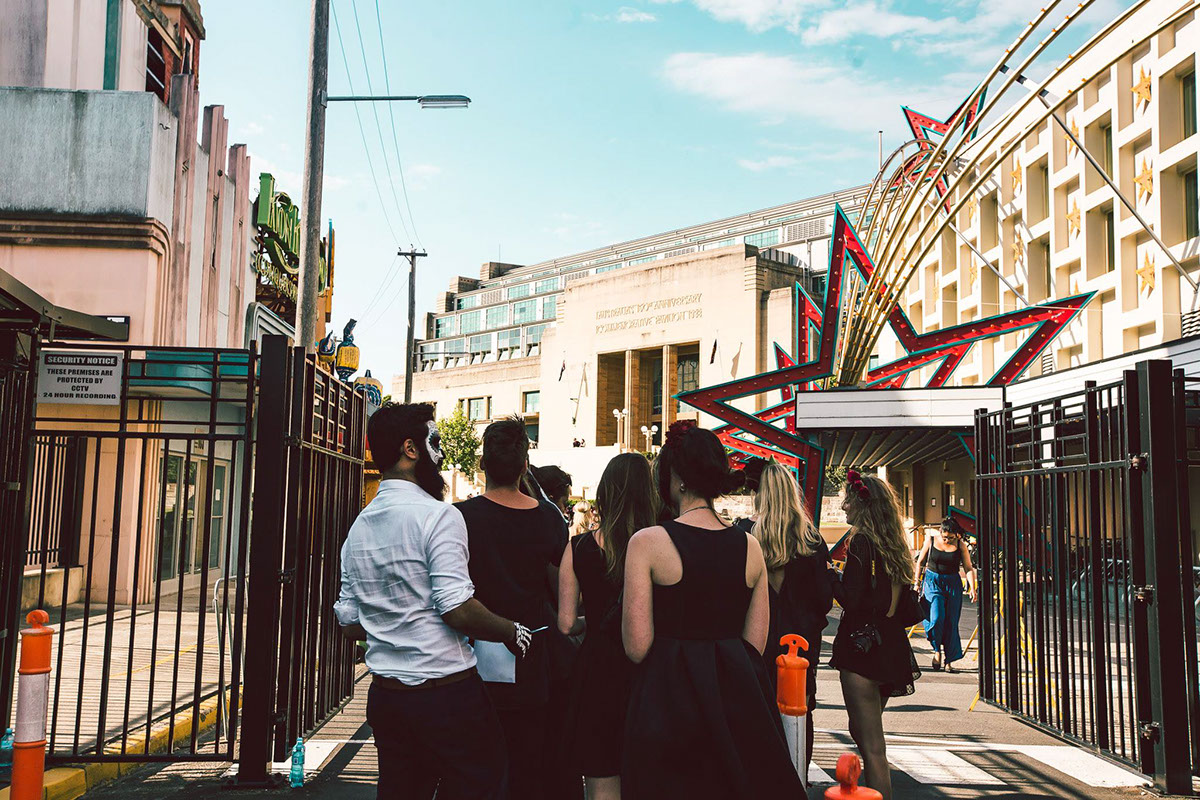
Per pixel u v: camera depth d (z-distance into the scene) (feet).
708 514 11.82
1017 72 69.05
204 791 18.65
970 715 28.40
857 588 16.80
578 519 27.43
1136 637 19.85
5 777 17.30
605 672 13.56
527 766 13.71
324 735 23.94
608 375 331.57
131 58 61.77
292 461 20.48
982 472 28.73
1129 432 20.11
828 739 24.80
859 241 83.10
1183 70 82.53
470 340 451.53
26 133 49.06
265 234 75.05
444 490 12.07
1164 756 19.12
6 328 18.43
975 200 126.41
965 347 76.38
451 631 11.15
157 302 50.08
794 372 72.28
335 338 64.23
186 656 31.53
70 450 35.29
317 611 22.97
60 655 18.79
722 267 298.97
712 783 10.80
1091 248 98.63
